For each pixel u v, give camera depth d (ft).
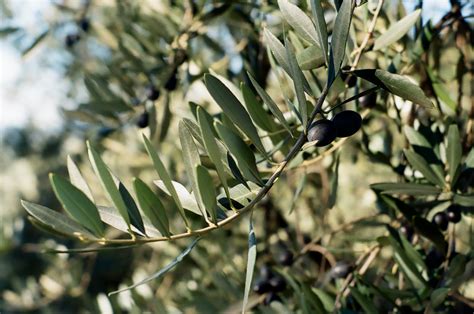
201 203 2.69
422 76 3.64
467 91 4.00
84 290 6.94
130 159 6.32
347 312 3.53
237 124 2.67
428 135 3.44
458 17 3.58
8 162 12.52
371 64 3.82
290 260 4.01
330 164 4.46
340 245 4.75
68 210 2.56
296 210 4.52
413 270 3.43
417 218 3.35
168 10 4.31
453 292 3.43
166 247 5.55
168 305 5.30
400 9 3.63
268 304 3.92
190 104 3.17
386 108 3.74
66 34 5.81
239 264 5.13
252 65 4.01
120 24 4.97
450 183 3.29
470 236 3.55
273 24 4.13
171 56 4.26
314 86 3.31
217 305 4.66
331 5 3.66
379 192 3.43
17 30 5.74
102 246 2.71
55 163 12.32
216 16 4.07
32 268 10.80
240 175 2.80
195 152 2.71
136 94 4.51
